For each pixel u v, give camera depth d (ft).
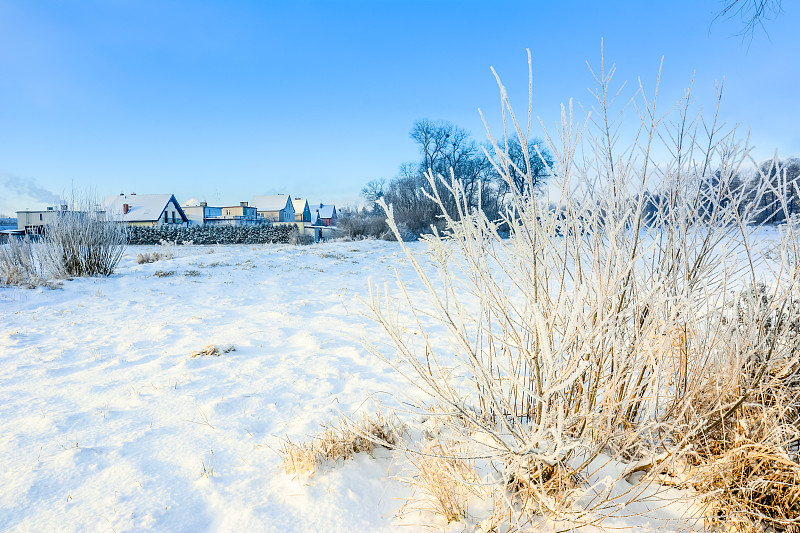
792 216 6.15
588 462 6.04
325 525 6.61
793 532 5.93
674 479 6.73
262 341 18.48
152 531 6.55
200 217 220.43
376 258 53.11
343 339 18.38
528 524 6.25
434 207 109.50
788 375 6.57
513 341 6.13
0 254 35.14
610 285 5.82
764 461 6.09
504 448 5.74
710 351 6.86
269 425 10.32
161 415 10.90
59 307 25.94
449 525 6.43
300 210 272.72
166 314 24.18
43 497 7.41
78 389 12.88
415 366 5.68
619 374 5.93
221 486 7.72
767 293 7.13
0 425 10.40
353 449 8.60
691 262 7.48
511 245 5.86
